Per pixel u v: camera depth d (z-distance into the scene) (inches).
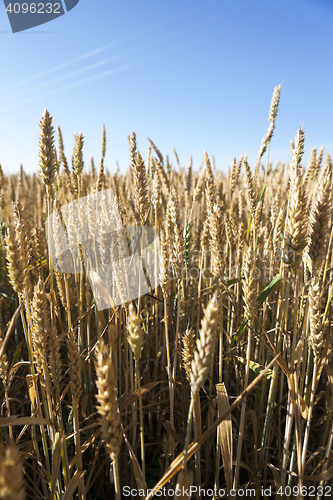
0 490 32.7
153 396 129.3
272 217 128.3
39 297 67.7
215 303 52.0
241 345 128.4
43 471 87.0
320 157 177.3
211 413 110.0
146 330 143.2
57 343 75.9
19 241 69.1
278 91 138.6
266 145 145.8
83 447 81.9
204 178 151.8
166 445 95.3
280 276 94.3
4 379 80.0
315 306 73.3
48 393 73.7
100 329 93.8
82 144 124.6
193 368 55.1
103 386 51.4
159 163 150.9
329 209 72.0
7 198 270.4
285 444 95.4
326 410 120.0
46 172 74.7
